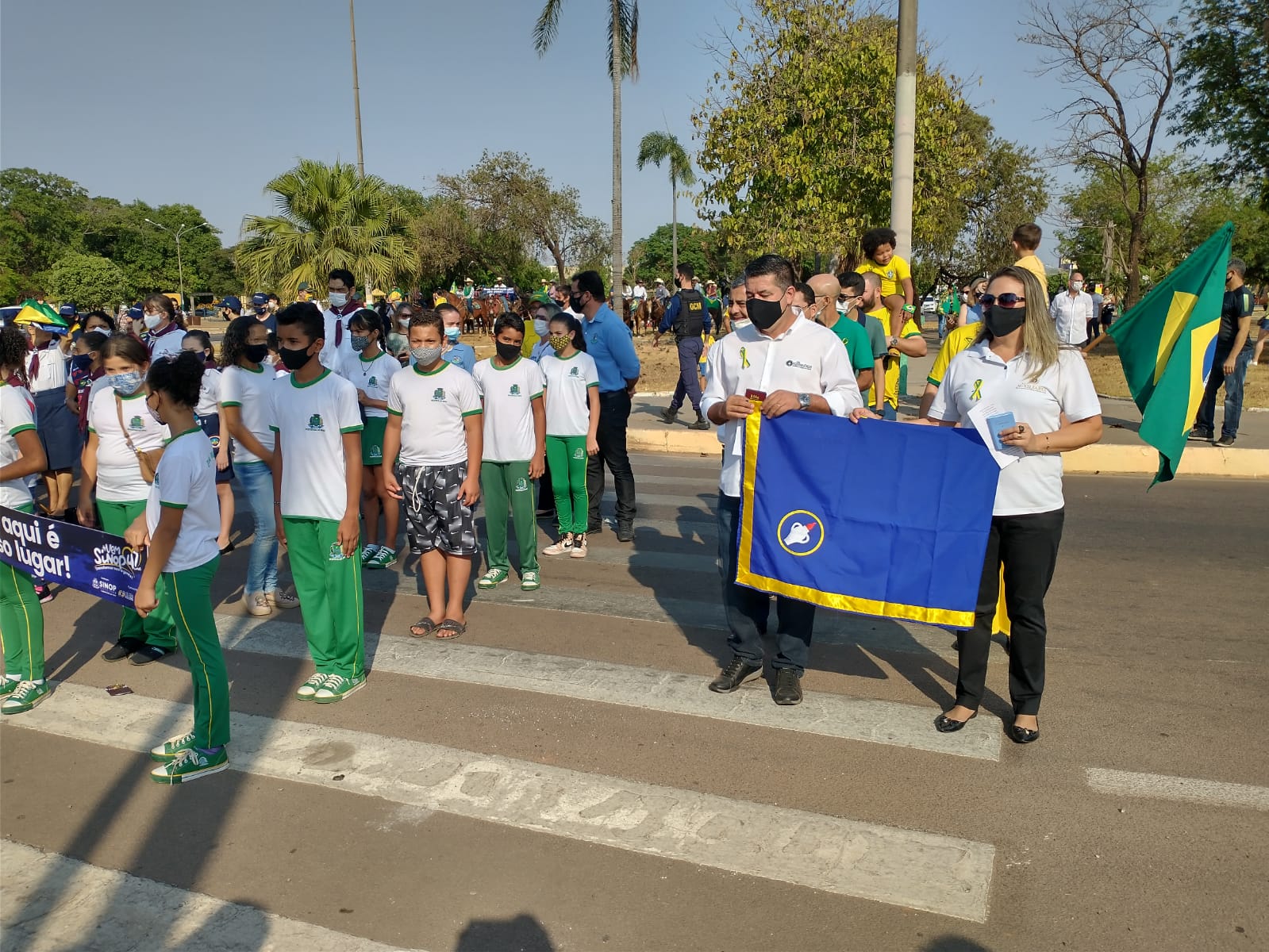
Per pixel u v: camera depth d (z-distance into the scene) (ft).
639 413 48.24
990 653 17.65
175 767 13.33
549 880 10.92
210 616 13.48
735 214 58.90
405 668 17.26
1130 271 87.71
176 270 318.24
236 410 19.86
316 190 85.61
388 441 18.80
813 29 56.39
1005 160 118.62
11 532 15.47
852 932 9.94
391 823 12.16
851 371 15.28
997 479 13.60
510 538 27.04
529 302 31.35
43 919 10.48
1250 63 77.77
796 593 14.74
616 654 17.83
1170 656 17.17
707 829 11.87
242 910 10.53
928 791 12.68
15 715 15.67
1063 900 10.40
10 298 238.48
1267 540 24.80
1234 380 34.83
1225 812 12.07
